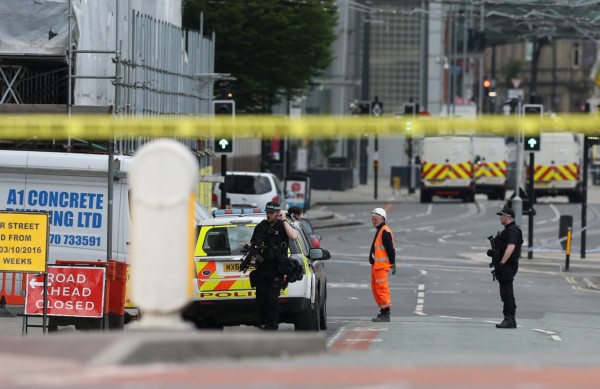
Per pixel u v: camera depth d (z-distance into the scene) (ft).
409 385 91.56
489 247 572.51
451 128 160.86
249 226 246.88
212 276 241.55
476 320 302.25
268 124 157.07
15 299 280.51
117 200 284.20
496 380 94.07
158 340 98.58
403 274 448.24
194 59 505.25
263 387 89.92
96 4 362.53
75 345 100.94
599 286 418.51
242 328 289.74
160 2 476.54
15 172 288.10
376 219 295.89
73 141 328.90
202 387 89.35
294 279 234.99
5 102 365.81
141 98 395.75
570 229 479.41
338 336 259.80
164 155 98.43
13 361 97.86
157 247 98.89
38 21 340.18
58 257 287.48
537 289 404.36
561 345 242.58
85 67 355.56
